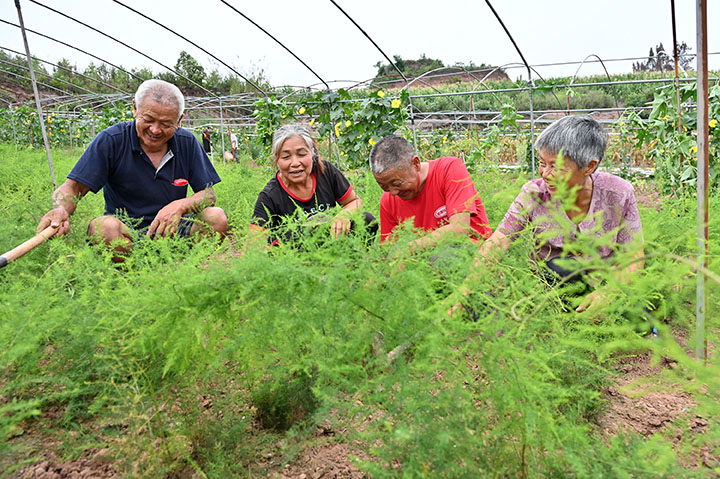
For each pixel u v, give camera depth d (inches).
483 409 46.4
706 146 60.7
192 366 57.5
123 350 52.8
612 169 382.9
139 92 110.3
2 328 52.8
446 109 840.3
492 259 53.9
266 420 63.0
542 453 45.4
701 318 55.9
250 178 258.5
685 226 96.3
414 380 44.9
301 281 44.6
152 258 66.2
